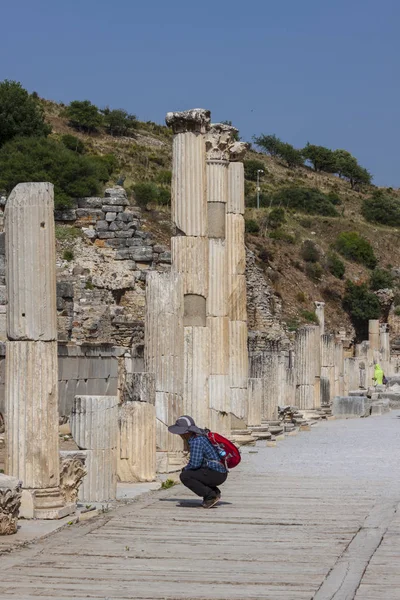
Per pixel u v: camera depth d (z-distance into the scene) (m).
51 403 18.33
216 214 32.16
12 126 101.50
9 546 16.27
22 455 18.22
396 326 123.31
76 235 60.25
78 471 19.73
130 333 53.94
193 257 29.36
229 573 14.65
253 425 37.91
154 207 93.56
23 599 13.16
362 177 197.25
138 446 23.84
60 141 119.94
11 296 18.16
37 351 18.11
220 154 32.31
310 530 18.00
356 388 70.50
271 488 23.53
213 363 32.00
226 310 32.22
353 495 22.30
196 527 18.25
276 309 96.12
